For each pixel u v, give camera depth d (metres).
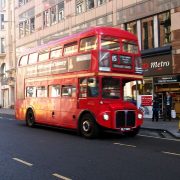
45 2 41.81
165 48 25.00
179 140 15.40
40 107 20.58
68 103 17.84
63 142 14.82
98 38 15.95
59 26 38.59
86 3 33.78
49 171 9.36
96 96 15.87
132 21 28.34
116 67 16.25
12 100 54.22
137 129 16.78
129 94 16.61
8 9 55.34
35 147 13.41
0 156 11.54
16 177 8.77
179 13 24.17
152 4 26.31
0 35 59.06
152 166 9.80
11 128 20.92
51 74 19.53
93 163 10.30
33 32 45.19
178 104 24.89
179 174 8.88
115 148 13.09
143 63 26.78
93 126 15.94
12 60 54.44
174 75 24.55
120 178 8.53
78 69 17.08
